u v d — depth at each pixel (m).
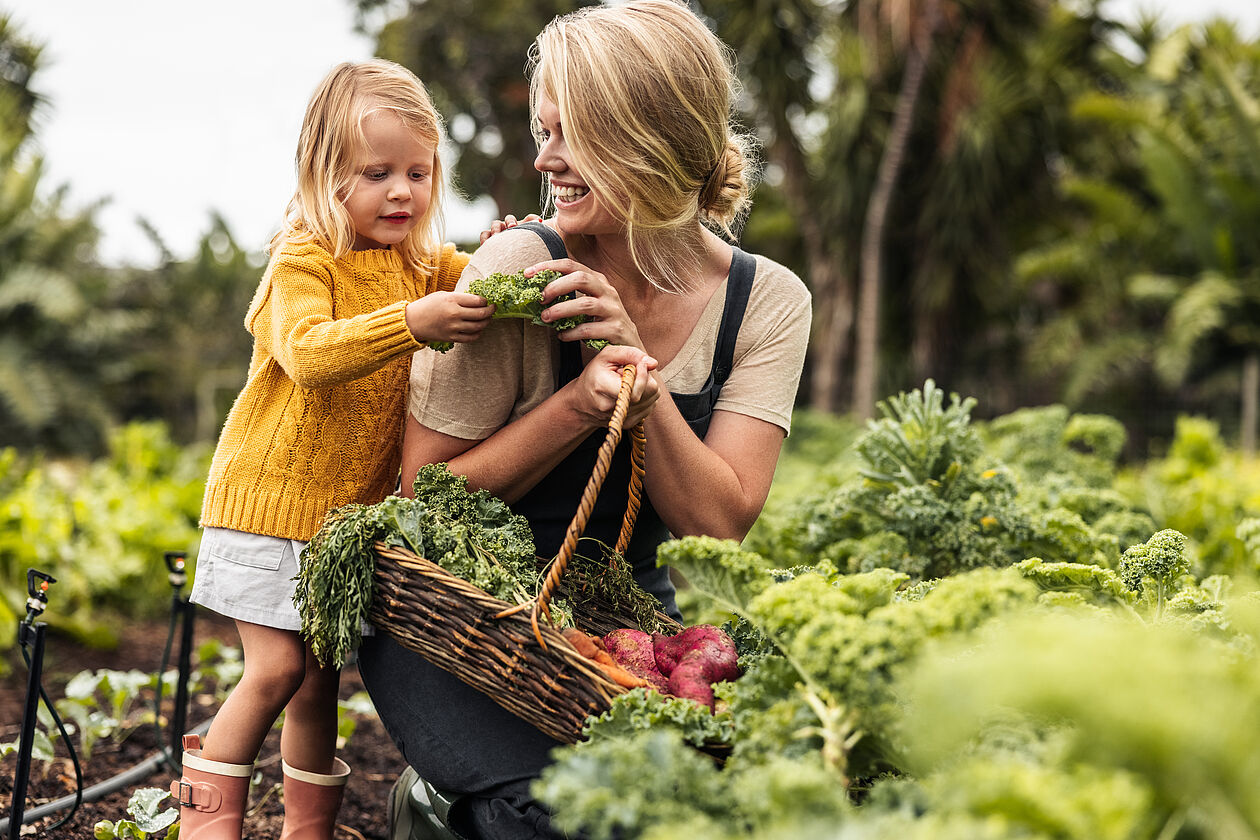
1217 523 3.67
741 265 1.96
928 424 2.72
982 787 0.92
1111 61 14.34
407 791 1.97
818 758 1.17
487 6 14.65
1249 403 12.73
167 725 3.23
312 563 1.69
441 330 1.72
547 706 1.47
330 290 2.01
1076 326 13.83
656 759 1.15
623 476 1.94
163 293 15.20
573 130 1.69
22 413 12.95
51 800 2.55
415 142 2.08
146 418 15.06
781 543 2.97
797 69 11.95
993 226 12.69
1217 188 13.43
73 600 4.53
